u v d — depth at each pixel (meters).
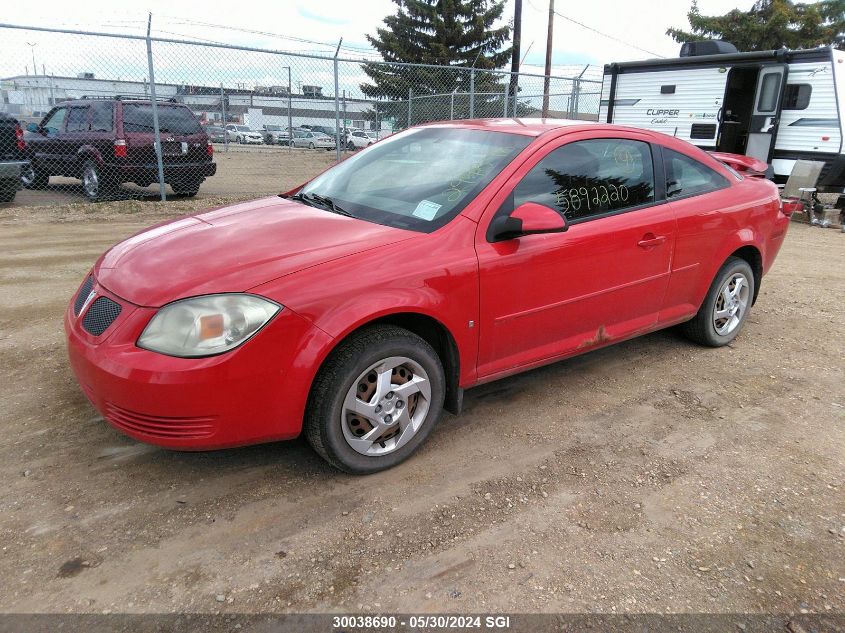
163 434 2.52
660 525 2.66
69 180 12.43
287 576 2.31
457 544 2.51
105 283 2.81
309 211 3.41
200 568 2.33
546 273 3.32
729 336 4.69
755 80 12.13
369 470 2.92
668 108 12.60
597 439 3.34
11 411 3.38
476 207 3.16
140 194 11.45
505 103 14.64
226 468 2.96
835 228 10.60
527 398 3.80
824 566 2.45
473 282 3.03
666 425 3.52
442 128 3.97
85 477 2.84
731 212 4.32
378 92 24.23
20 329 4.54
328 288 2.64
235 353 2.47
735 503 2.82
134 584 2.25
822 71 10.22
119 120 10.11
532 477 2.98
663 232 3.87
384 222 3.20
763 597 2.29
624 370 4.26
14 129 9.82
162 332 2.49
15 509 2.61
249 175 15.65
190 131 10.80
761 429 3.50
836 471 3.10
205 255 2.79
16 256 6.71
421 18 33.97
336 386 2.69
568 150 3.56
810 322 5.39
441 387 3.08
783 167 11.12
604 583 2.33
